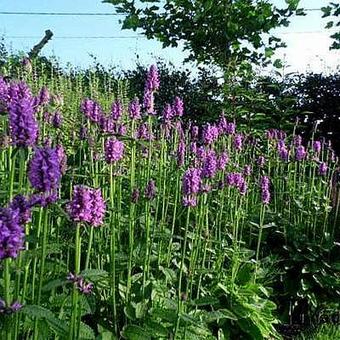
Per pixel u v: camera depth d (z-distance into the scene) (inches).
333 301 44.8
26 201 18.0
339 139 100.8
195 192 27.1
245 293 35.7
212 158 30.5
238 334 34.9
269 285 44.0
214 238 38.0
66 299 23.5
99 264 28.7
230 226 41.6
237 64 59.2
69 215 19.1
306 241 46.2
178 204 37.7
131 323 27.0
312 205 50.0
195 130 42.0
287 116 70.3
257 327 34.7
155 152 41.0
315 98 101.1
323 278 44.7
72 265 29.6
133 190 28.3
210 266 37.6
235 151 45.7
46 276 26.1
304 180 53.1
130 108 33.2
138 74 102.3
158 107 88.8
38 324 21.5
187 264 35.0
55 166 18.0
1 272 24.4
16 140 18.8
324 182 51.4
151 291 28.5
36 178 17.9
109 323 27.5
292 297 44.4
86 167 35.0
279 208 51.4
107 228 31.6
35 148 18.3
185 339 26.8
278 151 51.8
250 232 43.7
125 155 42.7
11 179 21.7
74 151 44.3
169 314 26.4
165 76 91.2
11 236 15.3
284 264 45.2
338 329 39.8
